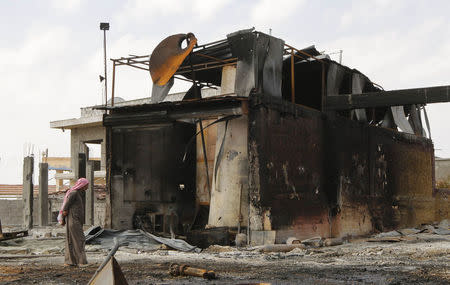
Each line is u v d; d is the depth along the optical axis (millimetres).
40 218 21500
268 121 13750
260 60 14133
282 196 14008
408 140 21734
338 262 10109
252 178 13539
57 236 16078
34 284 7160
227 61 15570
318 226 15461
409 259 10562
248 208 13578
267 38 14336
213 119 15695
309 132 15562
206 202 15641
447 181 31422
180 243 12695
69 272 8391
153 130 15609
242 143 14148
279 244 13031
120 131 16125
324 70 16812
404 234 18156
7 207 26594
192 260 10438
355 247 13500
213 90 23547
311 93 19375
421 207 22531
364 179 18016
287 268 9086
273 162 13805
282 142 14250
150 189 15555
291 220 14234
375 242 15531
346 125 17203
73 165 29656
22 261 10195
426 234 18406
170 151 15383
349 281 7426
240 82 14102
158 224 15344
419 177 22562
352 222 17000
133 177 15859
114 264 4773
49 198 27344
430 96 15023
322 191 15969
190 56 15727
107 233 13469
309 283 7234
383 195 19266
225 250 12398
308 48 16391
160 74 15836
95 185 30156
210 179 15664
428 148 23641
